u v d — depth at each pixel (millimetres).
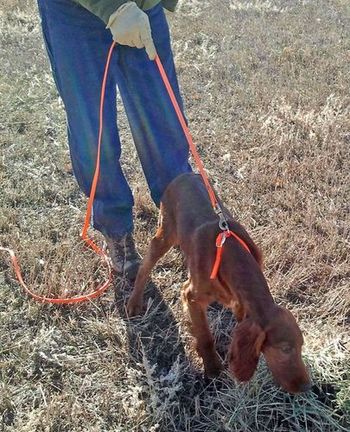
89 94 2332
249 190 3012
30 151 3389
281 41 4863
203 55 4586
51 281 2436
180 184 2229
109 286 2486
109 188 2441
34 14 5562
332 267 2504
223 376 2066
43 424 1929
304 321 2273
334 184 3068
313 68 4363
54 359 2137
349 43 4801
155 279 2494
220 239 1884
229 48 4762
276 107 3812
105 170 2410
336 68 4352
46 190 3051
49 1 2256
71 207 2932
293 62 4449
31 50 4715
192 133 3537
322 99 3889
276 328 1600
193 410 1996
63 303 2373
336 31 5062
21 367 2125
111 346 2199
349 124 3574
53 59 2361
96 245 2693
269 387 1994
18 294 2420
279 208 2902
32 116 3760
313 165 3182
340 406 1927
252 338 1606
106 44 2305
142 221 2838
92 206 2506
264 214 2865
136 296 2332
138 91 2416
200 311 1984
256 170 3123
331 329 2205
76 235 2754
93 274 2531
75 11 2227
